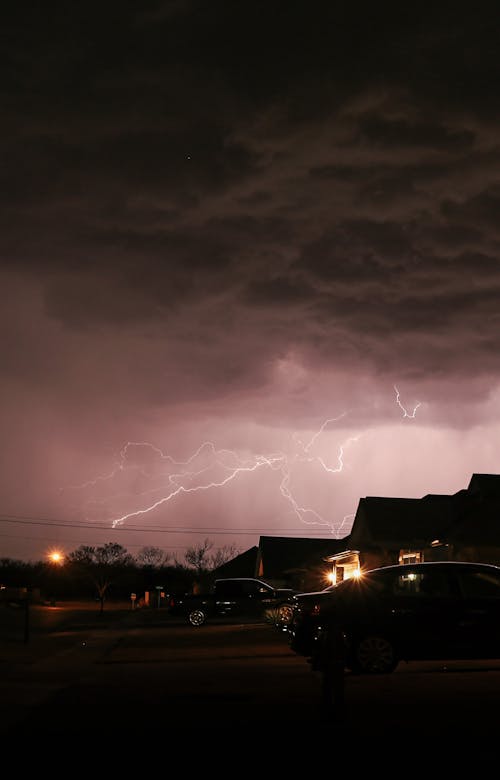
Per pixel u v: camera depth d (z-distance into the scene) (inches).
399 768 308.5
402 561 1565.0
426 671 606.5
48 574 3149.6
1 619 1615.4
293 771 307.9
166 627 1396.4
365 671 585.0
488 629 589.0
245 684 554.9
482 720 398.6
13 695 534.3
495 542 1282.0
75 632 1309.1
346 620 591.2
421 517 1616.6
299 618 633.0
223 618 1407.5
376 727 387.9
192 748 351.3
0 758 338.3
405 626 587.2
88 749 353.4
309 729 387.5
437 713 420.2
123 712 450.3
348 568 1772.9
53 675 663.8
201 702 479.2
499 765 309.0
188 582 3115.2
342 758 327.0
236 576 2908.5
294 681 562.6
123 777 303.4
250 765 318.7
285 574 2413.9
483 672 590.9
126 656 844.0
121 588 3127.5
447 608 591.2
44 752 349.1
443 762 315.9
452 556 1332.4
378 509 1638.8
